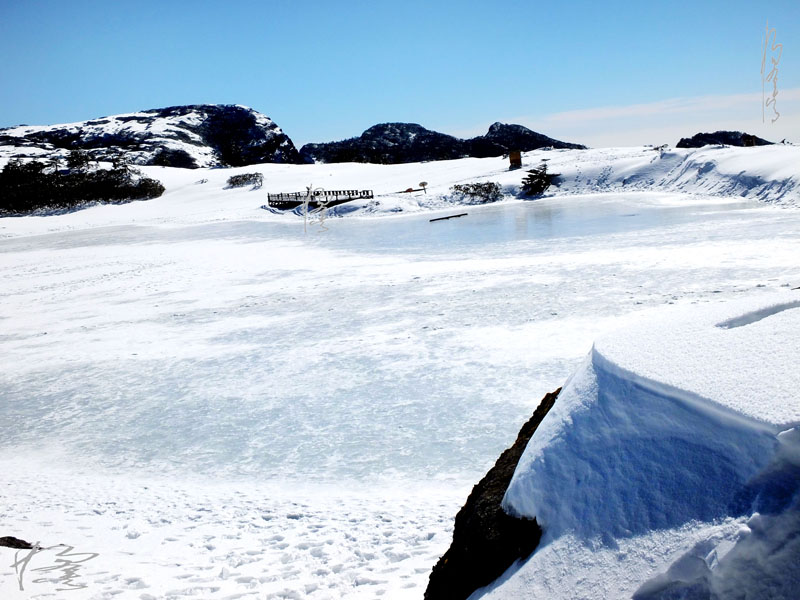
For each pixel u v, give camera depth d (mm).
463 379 11984
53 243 51438
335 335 16312
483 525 3250
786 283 15812
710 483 2268
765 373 2367
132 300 24266
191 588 5570
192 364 14969
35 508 8117
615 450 2695
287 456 9562
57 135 182625
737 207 37250
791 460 2090
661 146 74438
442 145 158875
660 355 2836
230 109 199000
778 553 1994
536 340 13930
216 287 25719
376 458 9141
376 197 62812
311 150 195625
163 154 157125
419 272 25109
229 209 71062
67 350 17344
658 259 21953
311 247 37812
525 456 3180
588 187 59531
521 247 29828
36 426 11938
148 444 10617
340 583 5496
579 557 2537
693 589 2119
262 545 6625
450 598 3262
